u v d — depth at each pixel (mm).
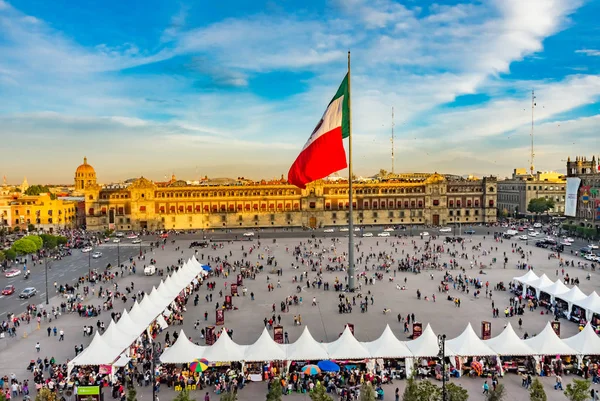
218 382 52500
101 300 92000
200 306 87062
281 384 51219
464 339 55938
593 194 179500
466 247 156125
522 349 54688
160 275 116750
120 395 49875
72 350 64562
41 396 43250
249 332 71438
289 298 91625
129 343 58188
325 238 187250
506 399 48375
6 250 135375
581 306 73250
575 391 43594
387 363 55875
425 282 105375
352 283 96188
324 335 69750
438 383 52000
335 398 49250
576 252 141625
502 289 97312
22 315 81250
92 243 179000
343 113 85250
